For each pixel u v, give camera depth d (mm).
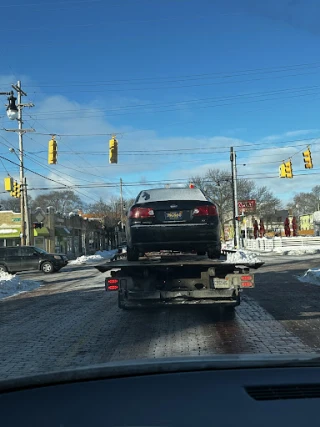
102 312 9914
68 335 7512
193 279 7992
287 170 26328
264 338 6820
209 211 8195
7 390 2381
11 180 29234
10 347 6691
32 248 25266
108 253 52688
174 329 7723
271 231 79062
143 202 8320
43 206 89938
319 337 6828
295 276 16922
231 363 2709
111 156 20656
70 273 24031
